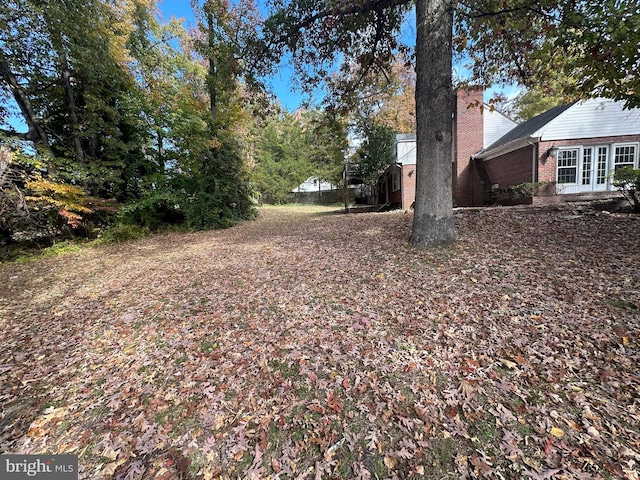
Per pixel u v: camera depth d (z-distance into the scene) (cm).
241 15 836
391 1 555
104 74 936
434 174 541
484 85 692
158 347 310
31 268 702
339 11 521
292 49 667
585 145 1081
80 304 450
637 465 150
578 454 159
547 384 211
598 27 347
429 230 552
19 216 809
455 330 289
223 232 1092
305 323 331
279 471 167
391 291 391
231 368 263
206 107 1206
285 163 2889
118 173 1038
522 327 281
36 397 248
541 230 589
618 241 482
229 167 1267
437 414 195
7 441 202
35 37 815
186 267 609
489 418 188
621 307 293
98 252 856
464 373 230
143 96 1123
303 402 216
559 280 367
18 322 401
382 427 189
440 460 165
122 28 991
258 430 195
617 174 714
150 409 222
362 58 747
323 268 511
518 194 1095
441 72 516
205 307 398
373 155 1524
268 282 470
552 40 485
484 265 441
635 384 202
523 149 1161
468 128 1432
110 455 185
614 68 358
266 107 801
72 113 952
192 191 1248
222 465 173
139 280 545
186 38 1488
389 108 2125
